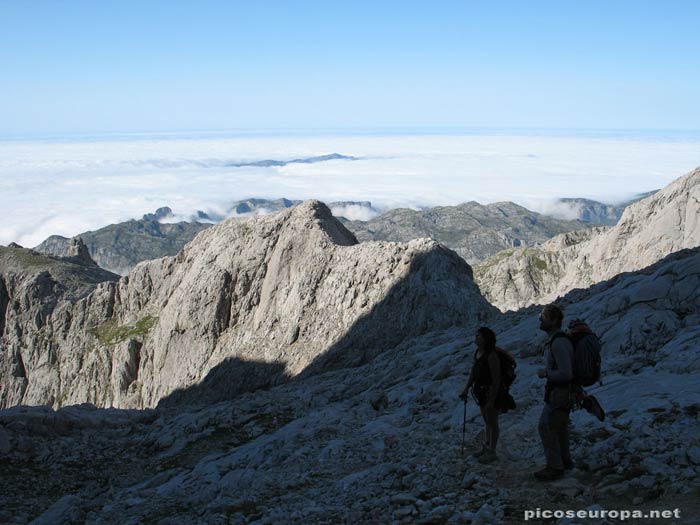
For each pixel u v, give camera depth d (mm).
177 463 21844
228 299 68875
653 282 21125
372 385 28297
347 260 58469
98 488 20312
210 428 24781
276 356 56906
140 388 79625
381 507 11781
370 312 52656
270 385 55094
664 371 15656
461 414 16938
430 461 13492
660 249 107688
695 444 11023
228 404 29516
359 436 17562
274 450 18984
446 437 15289
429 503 11312
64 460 23391
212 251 73188
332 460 16000
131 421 30828
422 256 53594
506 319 32188
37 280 116000
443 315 49406
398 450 15227
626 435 11914
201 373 66312
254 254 68438
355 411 21938
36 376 104938
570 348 10984
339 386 30047
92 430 28094
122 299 101750
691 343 17094
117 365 84562
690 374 14797
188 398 62469
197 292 70188
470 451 13664
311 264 60719
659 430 11930
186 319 70500
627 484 10336
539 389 17953
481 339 12609
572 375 10945
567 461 11477
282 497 13578
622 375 16656
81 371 97500
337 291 56719
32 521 15914
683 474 10164
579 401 10945
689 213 104500
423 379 24547
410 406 20094
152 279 96938
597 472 11188
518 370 20547
